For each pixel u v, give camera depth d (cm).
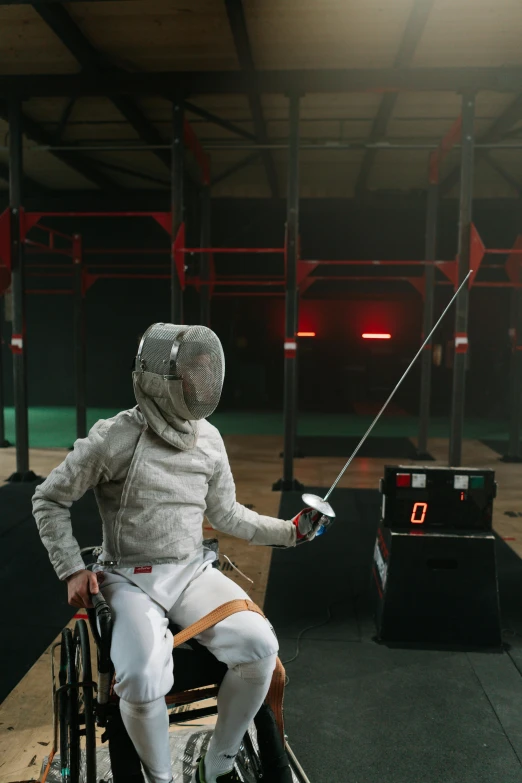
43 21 493
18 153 609
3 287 662
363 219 1288
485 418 1262
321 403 1412
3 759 217
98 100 663
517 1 445
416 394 1403
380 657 296
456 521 320
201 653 175
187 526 181
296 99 582
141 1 457
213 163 923
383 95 642
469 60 541
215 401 181
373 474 709
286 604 356
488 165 905
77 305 834
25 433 649
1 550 438
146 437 178
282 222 1291
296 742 231
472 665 289
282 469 732
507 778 213
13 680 271
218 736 171
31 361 1336
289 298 614
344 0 447
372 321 1396
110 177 1026
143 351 179
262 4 455
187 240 1112
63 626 323
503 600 364
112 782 173
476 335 1320
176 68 577
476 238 570
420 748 228
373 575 364
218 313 1330
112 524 180
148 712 153
